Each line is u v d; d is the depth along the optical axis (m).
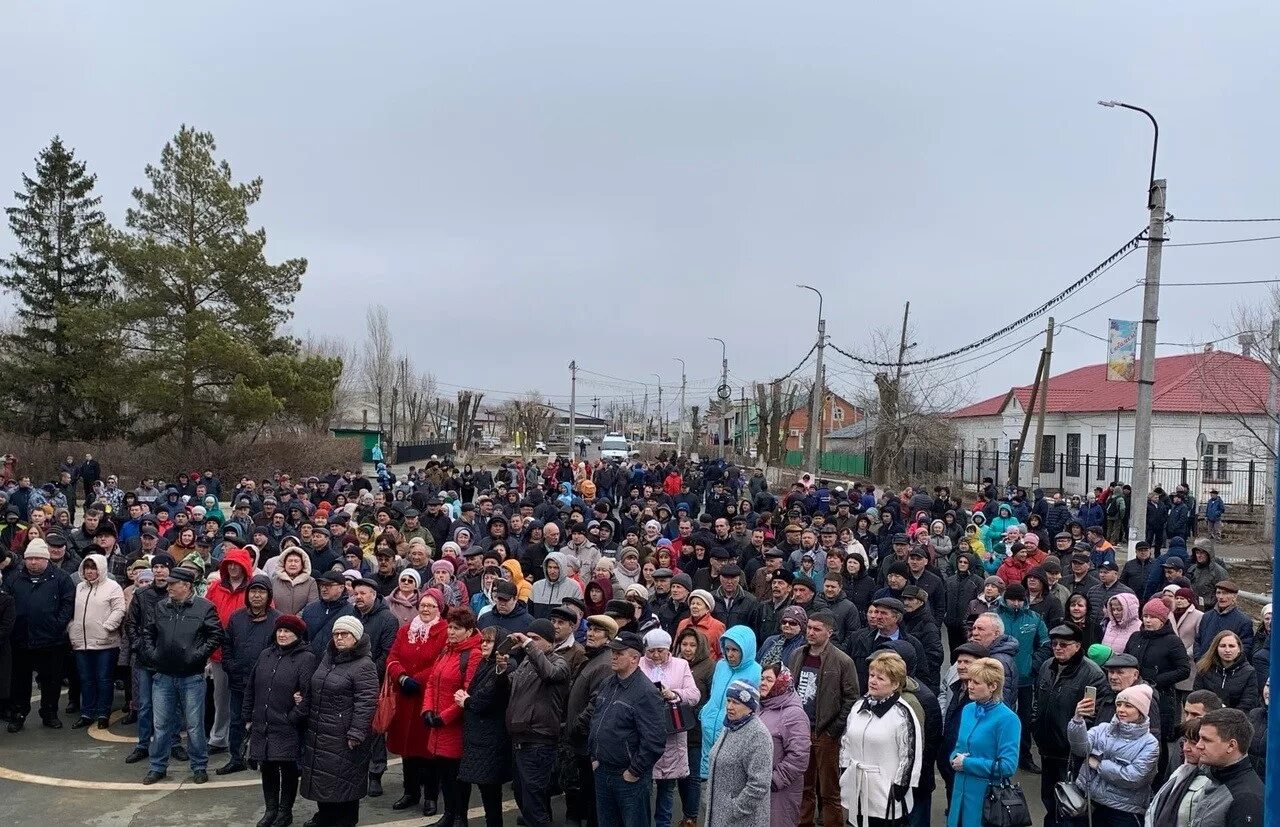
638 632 8.78
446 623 7.98
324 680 7.41
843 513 17.98
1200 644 9.10
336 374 42.44
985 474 51.53
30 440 38.31
